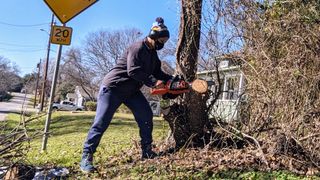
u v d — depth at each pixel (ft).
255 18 18.52
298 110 16.99
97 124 16.47
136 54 15.99
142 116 17.16
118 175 15.90
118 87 16.42
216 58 18.16
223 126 18.52
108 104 16.46
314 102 16.98
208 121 18.62
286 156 16.80
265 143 17.61
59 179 15.71
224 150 18.01
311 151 16.63
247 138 18.04
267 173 15.24
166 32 16.26
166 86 16.14
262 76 17.60
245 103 18.40
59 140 31.76
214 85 18.49
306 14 18.07
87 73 220.84
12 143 13.48
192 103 18.29
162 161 16.98
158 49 16.63
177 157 17.39
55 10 21.11
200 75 18.75
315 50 17.39
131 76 15.98
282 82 17.25
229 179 14.88
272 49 17.98
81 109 188.96
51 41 21.52
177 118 18.56
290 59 17.40
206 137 18.62
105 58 211.41
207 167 15.93
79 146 24.98
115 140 26.43
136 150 19.49
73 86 225.76
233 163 16.37
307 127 16.96
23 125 13.58
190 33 18.43
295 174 15.42
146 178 15.20
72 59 220.84
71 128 47.55
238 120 18.52
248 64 17.70
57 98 221.46
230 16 18.37
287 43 17.78
